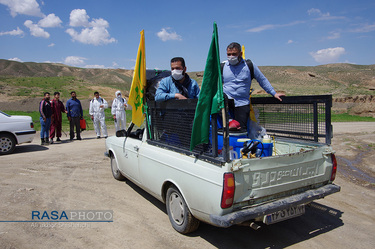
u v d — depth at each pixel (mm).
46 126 10547
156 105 4363
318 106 4188
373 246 3711
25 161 7902
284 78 99500
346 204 5102
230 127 4152
